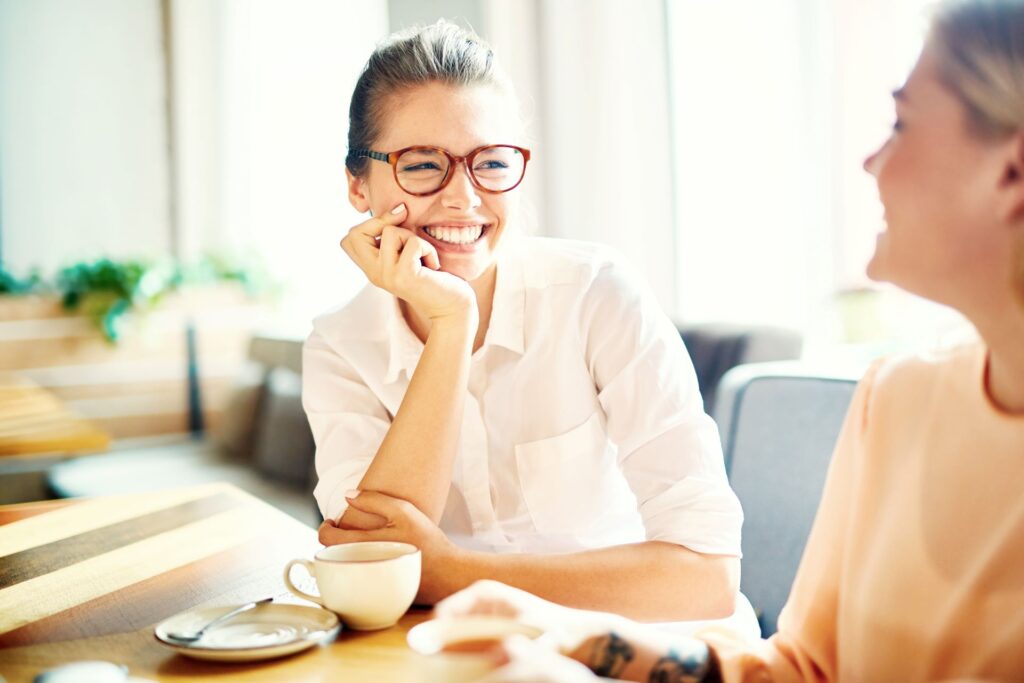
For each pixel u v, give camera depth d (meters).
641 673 0.84
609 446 1.44
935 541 0.78
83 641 0.96
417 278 1.27
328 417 1.48
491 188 1.33
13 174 5.77
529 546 1.47
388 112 1.33
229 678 0.84
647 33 3.47
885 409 0.87
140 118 6.05
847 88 2.83
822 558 0.90
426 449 1.23
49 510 1.61
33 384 4.15
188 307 4.77
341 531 1.16
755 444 1.56
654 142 3.47
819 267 2.97
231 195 5.89
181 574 1.20
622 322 1.35
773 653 0.89
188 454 4.41
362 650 0.90
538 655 0.61
